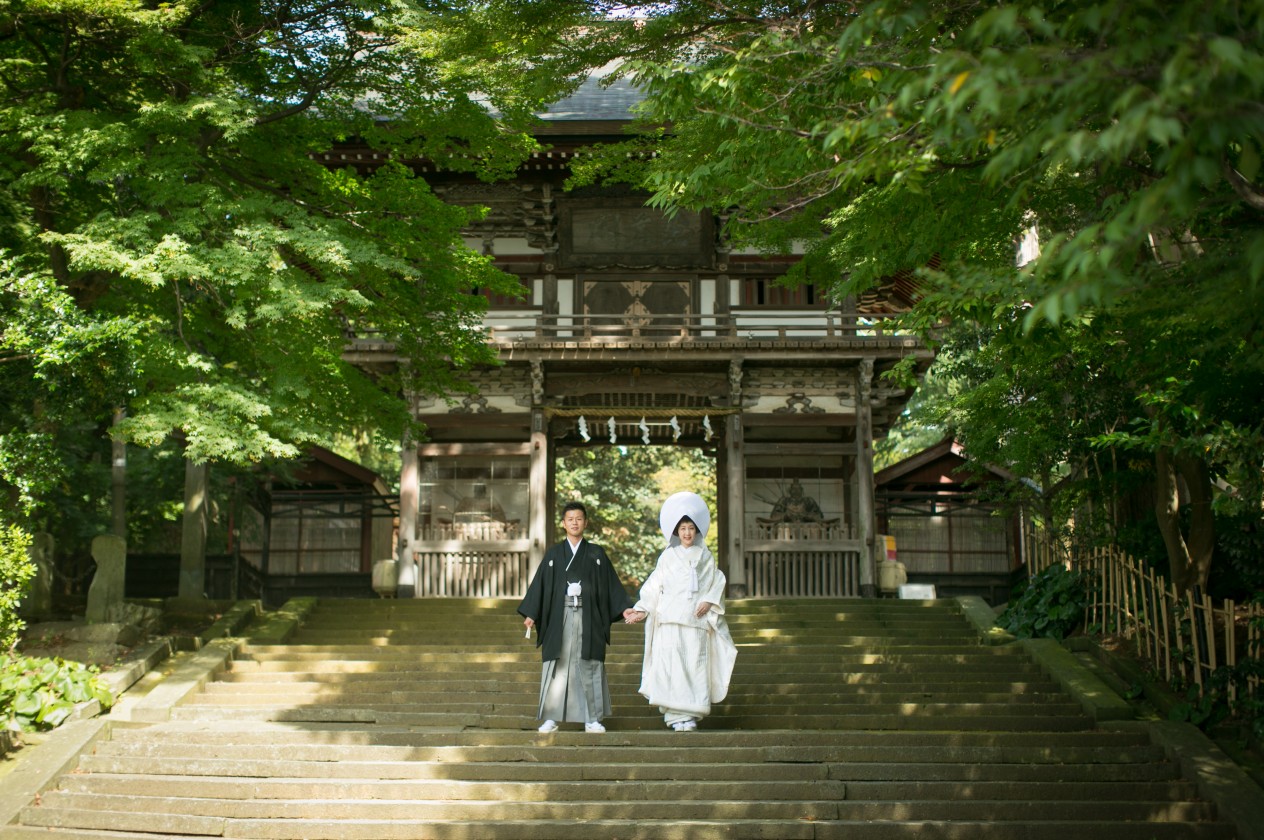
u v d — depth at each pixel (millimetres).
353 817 8133
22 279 10547
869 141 5898
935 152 6273
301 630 15766
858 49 6219
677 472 34312
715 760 8984
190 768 8859
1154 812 8422
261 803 8227
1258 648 10602
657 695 9523
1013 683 11914
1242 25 4332
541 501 19516
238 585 23344
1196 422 8328
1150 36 4195
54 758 8977
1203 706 10508
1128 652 12797
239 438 11836
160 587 23734
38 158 13055
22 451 10805
